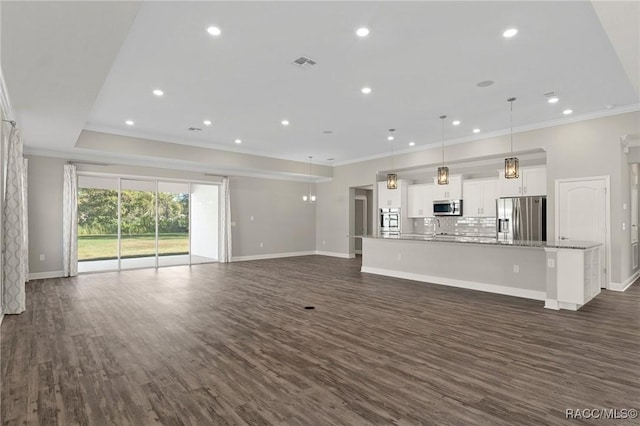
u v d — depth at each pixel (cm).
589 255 470
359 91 480
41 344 336
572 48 358
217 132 708
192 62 388
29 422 208
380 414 215
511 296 534
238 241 980
